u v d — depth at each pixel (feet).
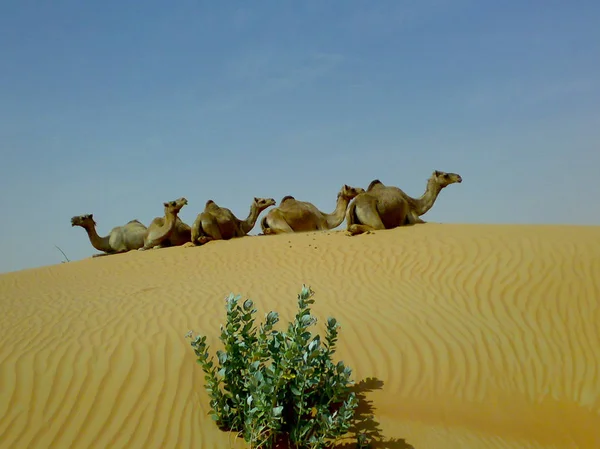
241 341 23.86
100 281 50.44
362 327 30.81
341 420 21.35
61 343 29.32
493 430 23.70
